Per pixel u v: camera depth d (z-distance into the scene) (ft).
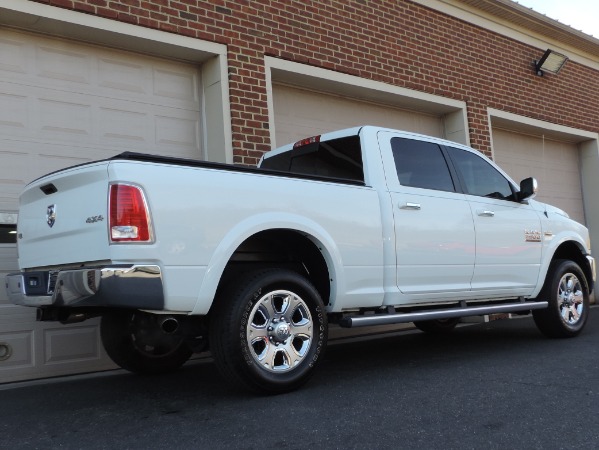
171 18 19.83
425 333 23.93
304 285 12.71
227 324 11.57
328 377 14.51
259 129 21.57
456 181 17.08
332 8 24.63
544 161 36.47
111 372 17.83
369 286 14.26
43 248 12.42
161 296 10.77
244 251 13.56
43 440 10.31
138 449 9.52
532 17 33.17
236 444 9.47
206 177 11.68
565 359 16.01
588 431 9.72
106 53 19.69
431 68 28.37
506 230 17.80
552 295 19.26
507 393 12.34
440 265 15.74
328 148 16.42
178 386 14.60
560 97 35.78
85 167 11.21
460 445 9.17
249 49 21.71
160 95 20.75
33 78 18.12
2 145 17.34
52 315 13.11
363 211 14.23
